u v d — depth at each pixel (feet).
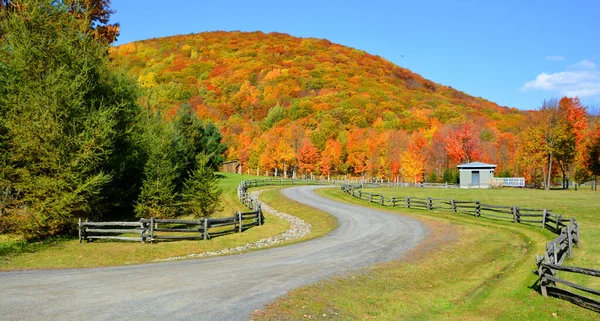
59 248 52.08
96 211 69.46
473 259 52.34
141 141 87.86
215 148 213.25
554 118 172.04
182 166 117.08
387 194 149.07
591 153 168.96
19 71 57.47
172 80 458.09
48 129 55.77
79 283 34.94
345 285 37.32
